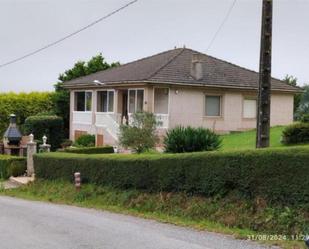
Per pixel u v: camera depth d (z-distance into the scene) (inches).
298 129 892.6
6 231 434.0
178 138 789.9
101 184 673.6
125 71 1425.9
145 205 564.4
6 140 1159.6
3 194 796.0
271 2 521.7
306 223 395.5
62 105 1652.3
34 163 838.5
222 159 491.2
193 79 1291.8
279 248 355.9
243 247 359.9
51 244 378.3
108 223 477.7
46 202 687.7
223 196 490.9
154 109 1301.7
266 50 521.3
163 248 359.6
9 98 1578.5
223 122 1350.9
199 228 443.2
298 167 415.8
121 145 976.9
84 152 1002.1
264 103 522.9
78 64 1856.5
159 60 1433.3
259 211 440.1
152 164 581.3
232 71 1433.3
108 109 1419.8
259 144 523.5
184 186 537.6
